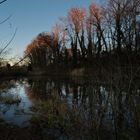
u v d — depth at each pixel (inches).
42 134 417.4
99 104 298.5
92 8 1632.6
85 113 339.0
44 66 2869.1
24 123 500.4
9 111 634.2
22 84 1643.7
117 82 254.5
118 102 269.0
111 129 292.7
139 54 211.3
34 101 800.9
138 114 252.2
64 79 1863.9
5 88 1334.9
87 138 310.3
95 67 274.1
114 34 213.2
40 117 533.6
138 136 253.9
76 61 2470.5
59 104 586.9
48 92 1077.1
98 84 283.0
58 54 2997.0
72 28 2630.4
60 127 442.6
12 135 408.5
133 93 249.4
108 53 242.8
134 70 229.3
